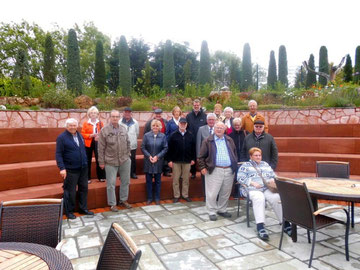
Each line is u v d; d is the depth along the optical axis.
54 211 2.34
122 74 14.70
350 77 17.22
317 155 6.56
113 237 1.73
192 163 5.22
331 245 3.28
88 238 3.47
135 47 28.53
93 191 4.71
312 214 2.76
